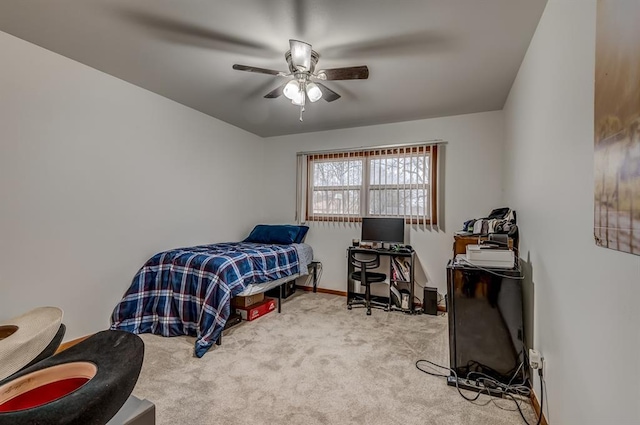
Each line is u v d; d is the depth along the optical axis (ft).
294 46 6.72
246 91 10.21
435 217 12.50
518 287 6.68
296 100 8.13
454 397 6.32
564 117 4.75
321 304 12.74
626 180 2.82
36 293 7.61
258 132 15.47
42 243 7.73
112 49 7.68
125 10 6.17
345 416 5.71
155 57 8.04
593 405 3.66
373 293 13.61
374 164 13.61
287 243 13.73
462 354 6.95
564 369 4.63
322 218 14.76
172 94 10.58
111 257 9.27
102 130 8.99
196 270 9.25
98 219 8.93
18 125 7.29
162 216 10.91
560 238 4.89
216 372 7.18
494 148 11.68
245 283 9.55
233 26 6.61
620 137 2.92
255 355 8.05
